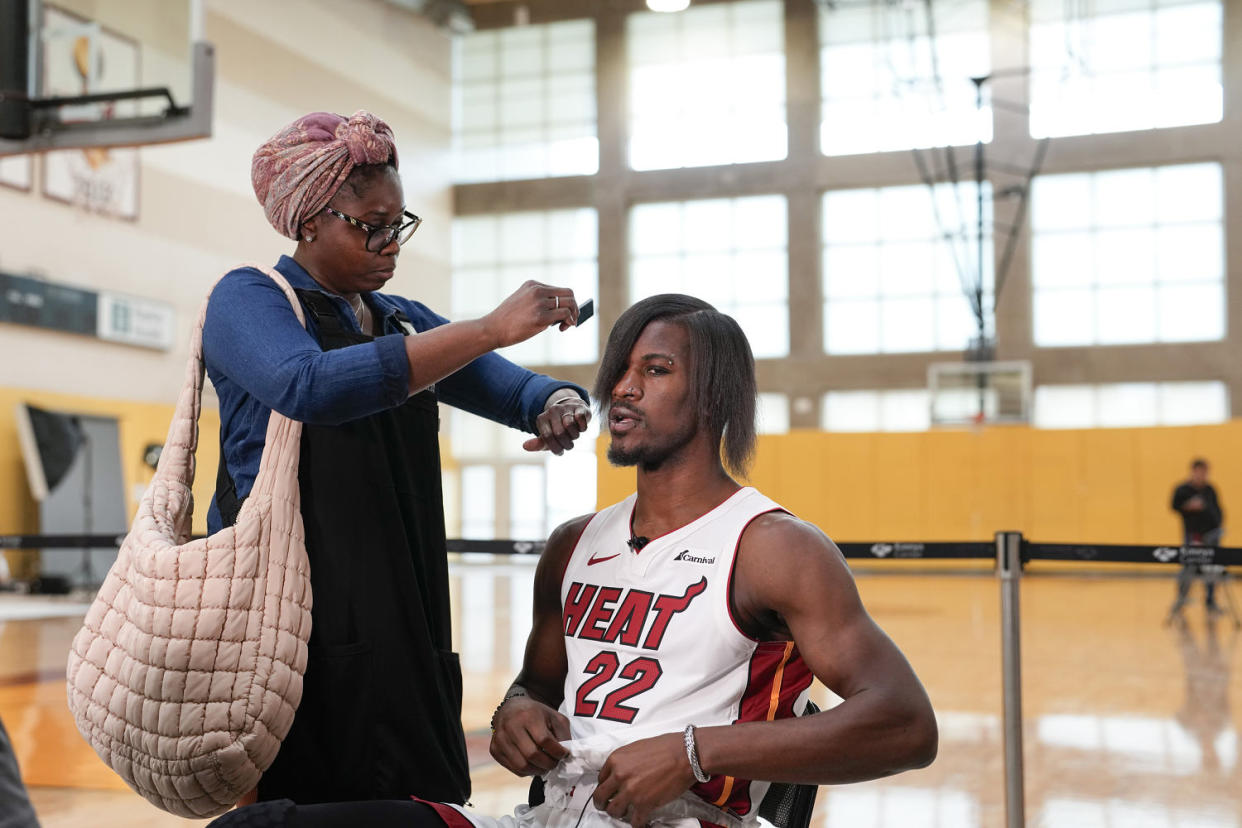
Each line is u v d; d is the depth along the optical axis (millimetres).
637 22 17688
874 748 1100
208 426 10812
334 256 1363
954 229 16188
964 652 6738
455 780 1386
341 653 1276
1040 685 5449
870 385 16328
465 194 18406
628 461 1276
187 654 1163
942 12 16328
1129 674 5836
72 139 4828
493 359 1620
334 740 1286
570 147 17938
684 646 1206
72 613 9273
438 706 1362
